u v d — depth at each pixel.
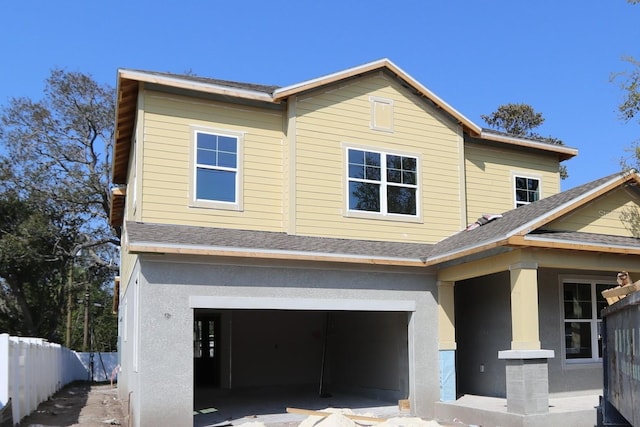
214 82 13.94
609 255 12.06
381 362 15.53
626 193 12.68
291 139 13.69
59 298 38.88
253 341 18.80
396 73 14.88
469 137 16.31
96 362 32.91
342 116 14.32
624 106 16.00
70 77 37.66
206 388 18.41
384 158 14.62
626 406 6.79
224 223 13.17
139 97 12.86
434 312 13.46
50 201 36.84
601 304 14.27
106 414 14.95
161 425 10.59
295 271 12.23
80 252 38.50
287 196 13.59
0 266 34.16
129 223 12.27
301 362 19.20
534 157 17.42
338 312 18.44
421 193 14.88
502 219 13.57
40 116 37.59
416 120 15.17
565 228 11.87
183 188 12.93
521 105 37.25
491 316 14.12
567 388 13.34
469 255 12.16
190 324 11.10
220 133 13.46
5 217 35.66
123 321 18.78
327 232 13.71
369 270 12.94
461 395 14.15
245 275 11.73
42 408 15.72
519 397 10.64
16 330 38.16
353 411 13.40
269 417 12.80
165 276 11.05
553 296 13.57
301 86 13.74
